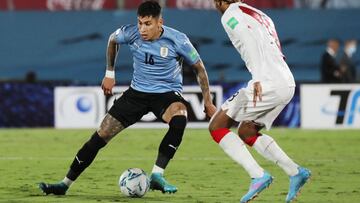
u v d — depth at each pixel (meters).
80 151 28.94
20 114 63.56
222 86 62.34
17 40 74.06
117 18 74.06
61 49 74.25
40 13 74.12
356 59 74.50
